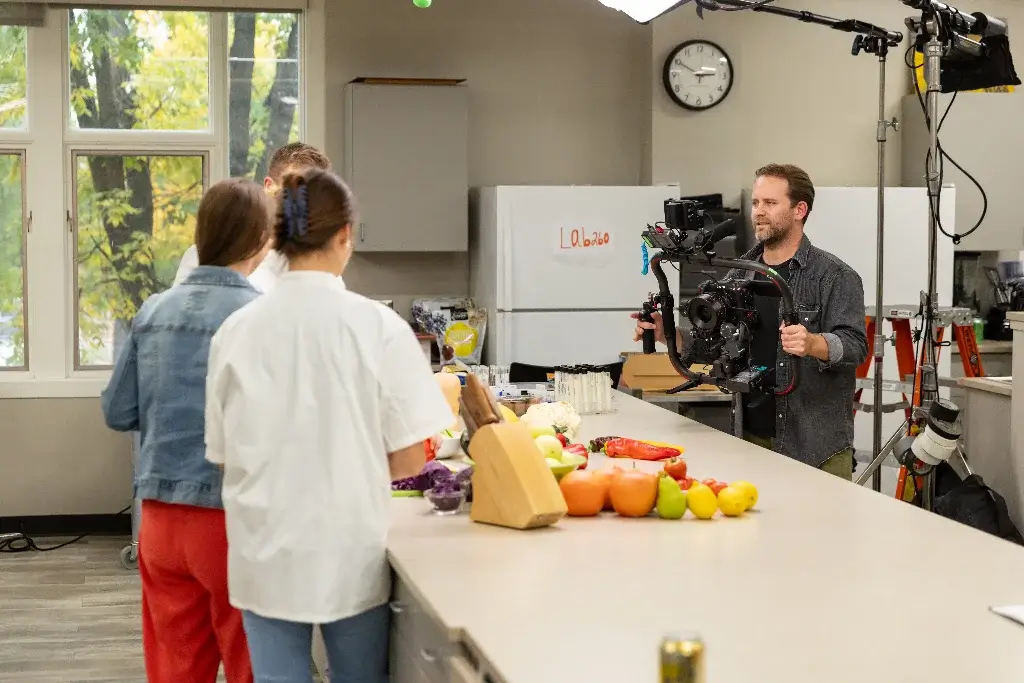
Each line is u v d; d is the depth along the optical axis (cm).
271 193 332
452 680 178
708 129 642
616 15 657
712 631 174
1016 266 651
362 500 219
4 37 604
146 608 273
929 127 381
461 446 319
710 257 337
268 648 222
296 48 628
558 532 240
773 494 275
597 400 401
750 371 340
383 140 603
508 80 650
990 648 166
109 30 611
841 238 600
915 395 401
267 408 218
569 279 587
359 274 640
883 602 189
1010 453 363
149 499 258
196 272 266
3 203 610
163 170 621
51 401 612
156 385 260
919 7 377
